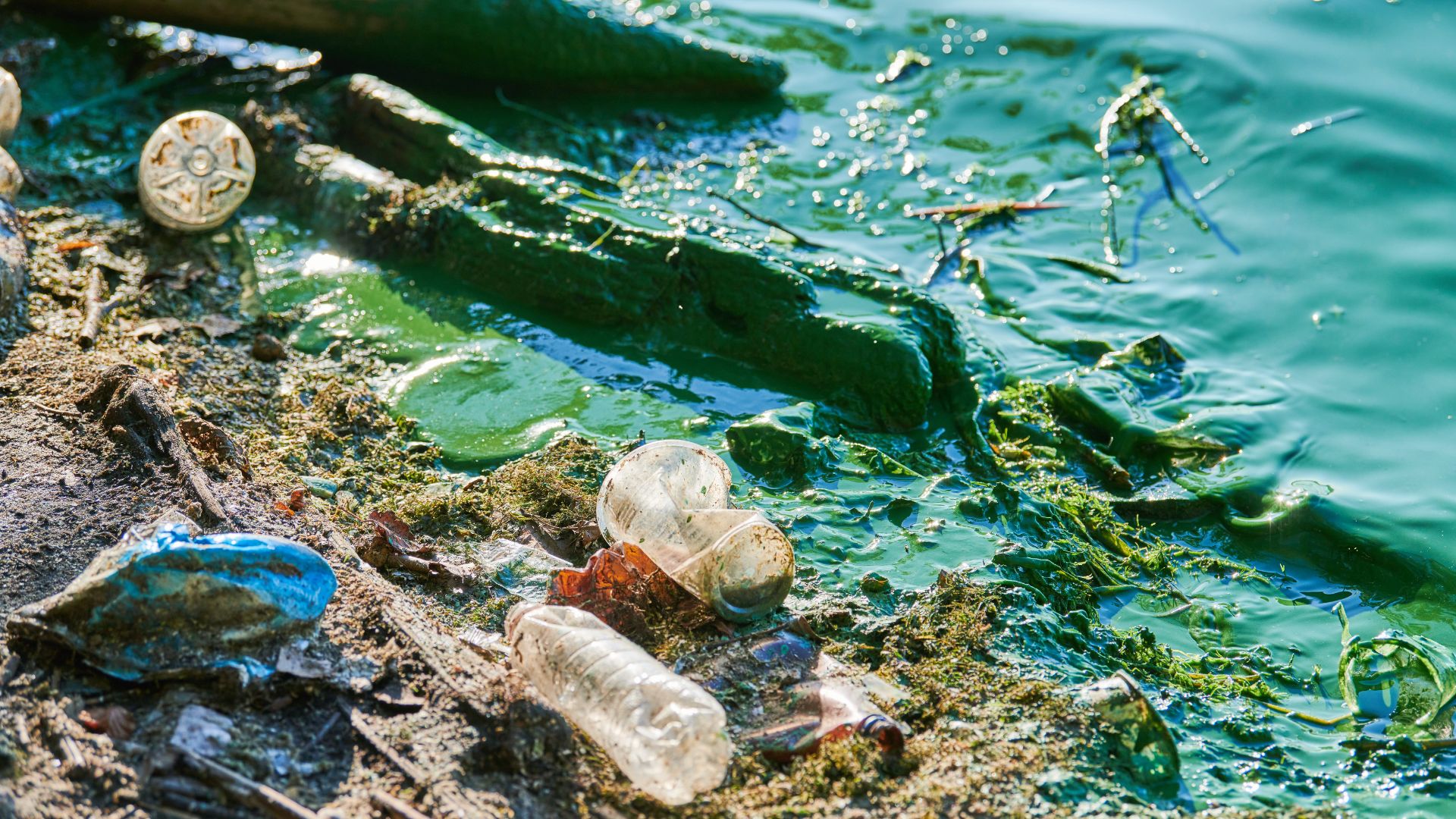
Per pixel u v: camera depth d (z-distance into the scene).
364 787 2.28
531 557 2.57
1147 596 2.65
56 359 2.76
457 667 2.36
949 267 3.21
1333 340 3.04
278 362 2.88
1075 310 3.11
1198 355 3.03
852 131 3.69
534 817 2.27
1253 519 2.77
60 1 3.67
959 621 2.51
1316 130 3.41
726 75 3.83
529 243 3.04
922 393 2.86
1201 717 2.48
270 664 2.34
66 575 2.43
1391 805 2.39
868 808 2.32
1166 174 3.41
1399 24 3.72
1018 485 2.77
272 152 3.24
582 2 3.78
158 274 2.99
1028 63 3.95
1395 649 2.58
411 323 2.98
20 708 2.29
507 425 2.80
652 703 2.31
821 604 2.54
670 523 2.52
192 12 3.61
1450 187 3.27
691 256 2.98
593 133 3.55
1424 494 2.78
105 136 3.36
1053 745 2.38
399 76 3.80
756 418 2.79
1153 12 4.04
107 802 2.23
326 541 2.51
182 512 2.50
